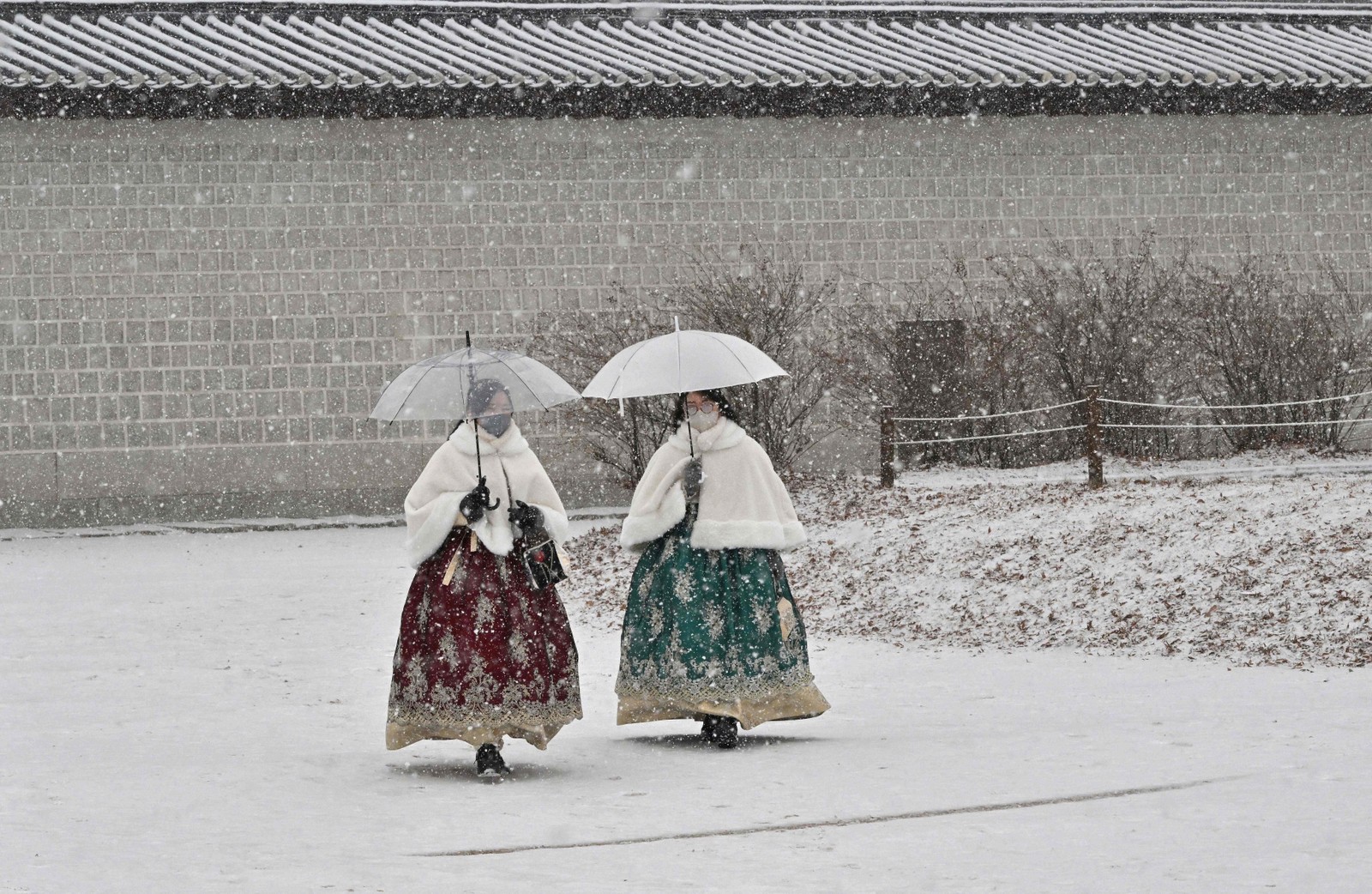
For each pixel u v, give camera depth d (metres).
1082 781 7.80
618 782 8.34
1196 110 29.06
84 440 25.67
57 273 25.66
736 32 30.16
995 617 14.17
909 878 6.10
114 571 19.88
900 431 26.38
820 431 27.19
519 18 29.59
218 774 8.55
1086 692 10.87
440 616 8.62
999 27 31.64
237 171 26.23
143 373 25.89
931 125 28.42
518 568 8.77
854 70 27.94
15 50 25.56
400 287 26.75
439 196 26.91
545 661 8.70
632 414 25.91
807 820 7.20
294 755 9.16
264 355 26.28
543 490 8.88
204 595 17.19
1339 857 6.16
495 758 8.53
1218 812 7.02
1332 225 29.58
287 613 15.80
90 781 8.34
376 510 26.55
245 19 28.45
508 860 6.58
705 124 27.77
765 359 9.89
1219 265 29.11
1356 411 26.83
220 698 11.16
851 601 15.71
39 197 25.62
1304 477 19.20
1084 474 23.00
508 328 27.08
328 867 6.47
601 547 20.48
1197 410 26.77
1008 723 9.73
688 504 9.66
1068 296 27.86
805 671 9.60
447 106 26.55
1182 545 14.41
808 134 28.06
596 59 27.95
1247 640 12.23
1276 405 24.44
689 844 6.80
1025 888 5.89
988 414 26.44
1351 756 8.12
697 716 9.57
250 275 26.28
